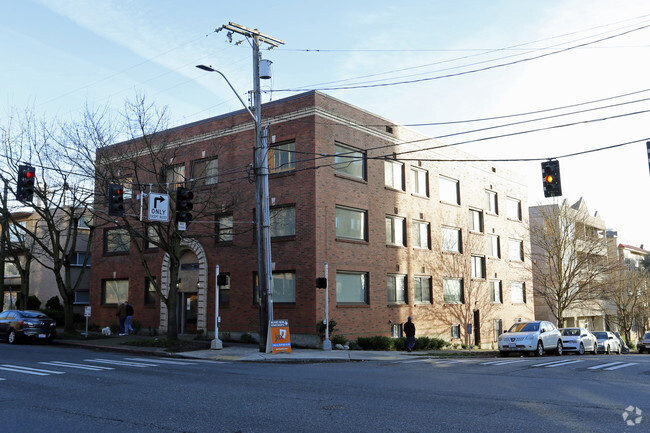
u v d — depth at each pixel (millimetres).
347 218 26688
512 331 26438
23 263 42938
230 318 26969
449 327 32719
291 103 26141
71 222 28891
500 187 40094
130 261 32281
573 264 41969
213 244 28188
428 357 22703
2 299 34656
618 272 47312
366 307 26766
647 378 14297
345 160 26844
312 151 25047
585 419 8594
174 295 24172
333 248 25312
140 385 12625
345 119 26875
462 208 35219
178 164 29469
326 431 7879
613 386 12445
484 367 17391
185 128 29922
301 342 24422
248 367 17219
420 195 31438
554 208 39156
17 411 9531
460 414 9023
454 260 33844
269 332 21594
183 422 8562
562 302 38156
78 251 42000
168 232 24016
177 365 17531
